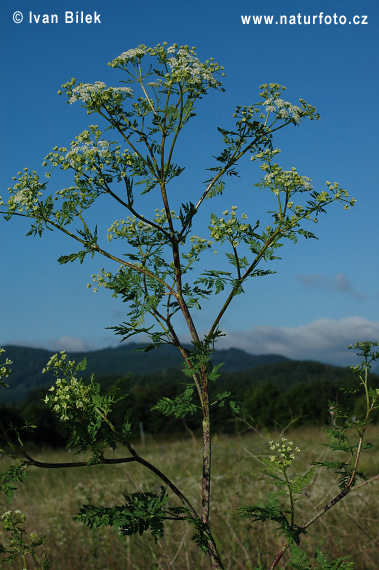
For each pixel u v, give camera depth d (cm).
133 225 328
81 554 593
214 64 311
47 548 588
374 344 278
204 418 279
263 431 1141
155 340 288
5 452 240
